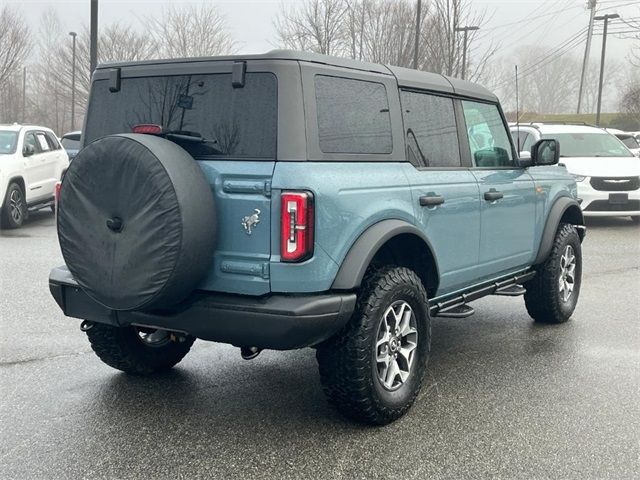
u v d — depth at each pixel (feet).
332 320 12.36
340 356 13.00
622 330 21.06
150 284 11.87
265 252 12.21
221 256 12.52
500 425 13.84
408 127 15.05
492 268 17.95
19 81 132.05
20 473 11.69
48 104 139.23
